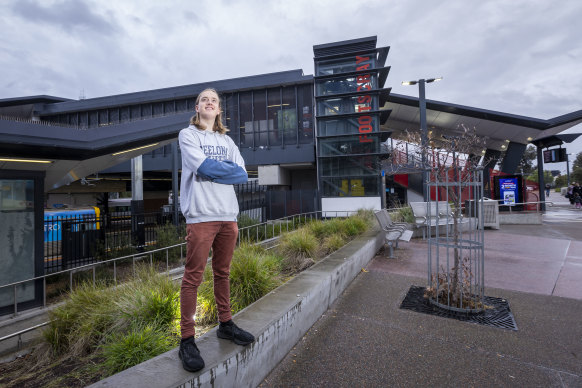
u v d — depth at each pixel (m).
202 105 1.99
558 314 3.54
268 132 20.88
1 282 5.64
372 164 17.66
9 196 5.79
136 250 9.04
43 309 5.32
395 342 2.92
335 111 18.36
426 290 4.12
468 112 21.06
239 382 2.00
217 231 1.91
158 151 22.67
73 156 5.52
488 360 2.61
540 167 18.64
